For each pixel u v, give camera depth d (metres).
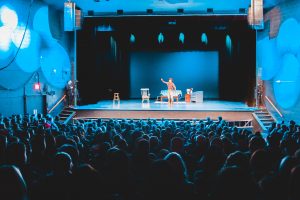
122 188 3.91
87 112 18.58
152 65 26.41
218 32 23.41
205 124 12.13
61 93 20.16
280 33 17.36
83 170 3.09
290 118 16.30
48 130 8.50
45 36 18.11
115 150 4.14
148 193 2.96
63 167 3.56
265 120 17.92
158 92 26.48
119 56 25.33
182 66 26.30
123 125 10.97
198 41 23.95
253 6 15.84
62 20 20.20
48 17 18.39
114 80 25.14
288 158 3.44
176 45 23.98
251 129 17.33
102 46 23.92
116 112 18.22
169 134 7.54
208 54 26.00
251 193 2.84
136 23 20.27
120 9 19.92
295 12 15.89
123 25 20.41
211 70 26.03
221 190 2.82
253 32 20.09
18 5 15.55
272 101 18.25
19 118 11.81
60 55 19.89
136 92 26.56
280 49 17.36
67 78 20.75
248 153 5.53
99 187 3.10
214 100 25.12
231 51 23.98
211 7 19.38
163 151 5.14
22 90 16.22
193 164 5.47
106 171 3.94
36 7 17.12
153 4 18.70
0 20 14.27
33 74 17.02
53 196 3.15
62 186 3.19
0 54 14.32
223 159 4.91
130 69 26.47
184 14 19.91
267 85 18.98
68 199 3.16
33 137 6.70
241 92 22.91
